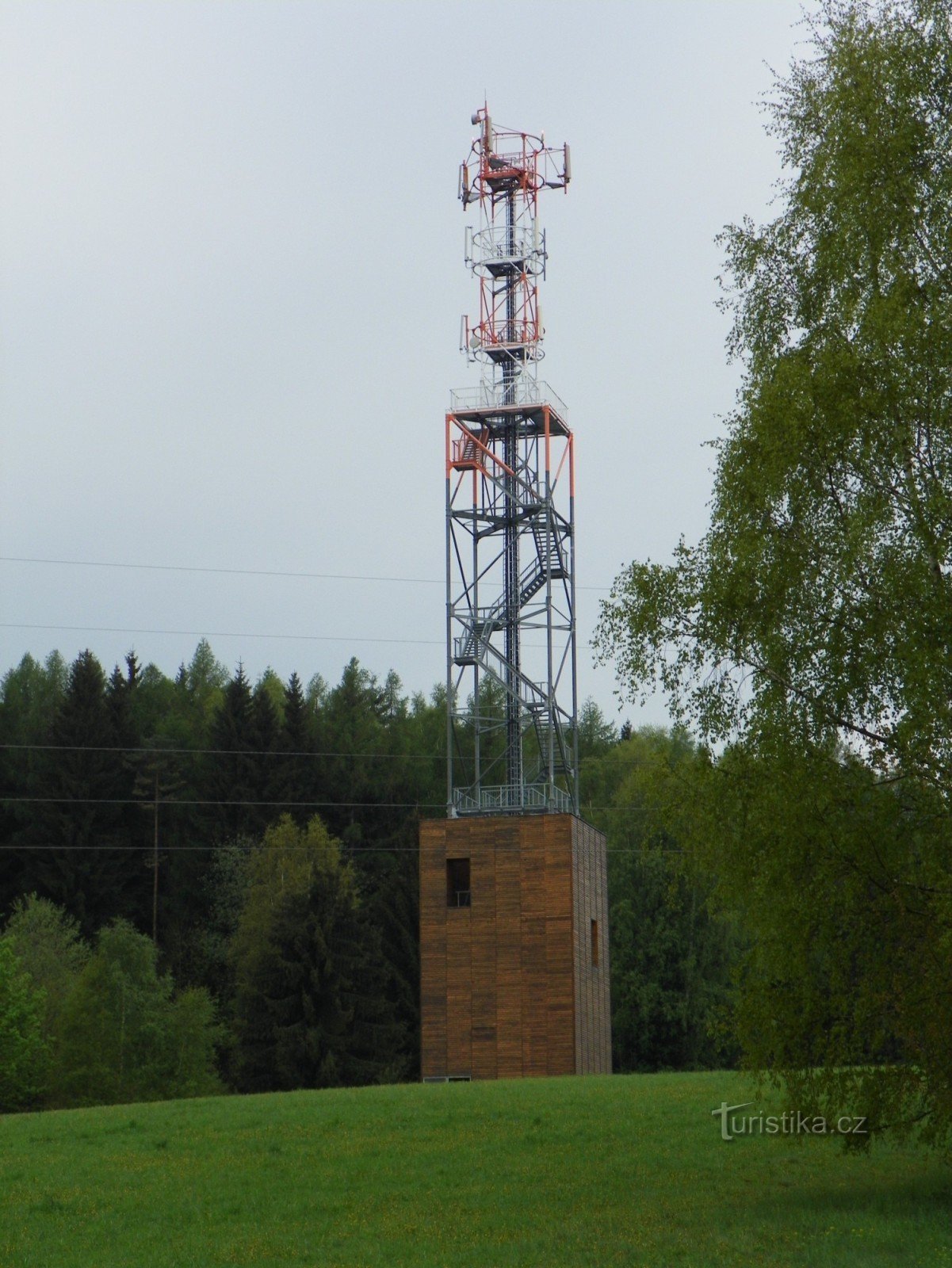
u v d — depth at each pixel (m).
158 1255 26.81
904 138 29.12
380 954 103.19
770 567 27.58
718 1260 24.94
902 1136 27.50
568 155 81.94
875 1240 25.64
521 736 77.62
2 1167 36.75
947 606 25.91
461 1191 32.31
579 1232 27.72
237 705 129.88
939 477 27.11
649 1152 36.59
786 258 30.75
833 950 26.94
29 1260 26.80
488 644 77.75
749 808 27.48
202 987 107.19
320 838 116.50
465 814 75.62
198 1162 36.69
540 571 79.12
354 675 154.25
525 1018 70.69
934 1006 25.80
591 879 75.12
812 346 29.33
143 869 123.19
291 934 98.19
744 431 29.17
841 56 30.16
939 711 25.58
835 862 26.44
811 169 30.27
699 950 101.88
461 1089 51.69
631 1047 101.94
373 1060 97.81
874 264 28.89
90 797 122.62
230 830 125.00
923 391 27.28
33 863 119.69
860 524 26.31
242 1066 96.62
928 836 26.31
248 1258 26.39
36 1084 90.00
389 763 133.38
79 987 93.56
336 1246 27.28
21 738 132.88
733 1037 29.16
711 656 27.92
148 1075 92.69
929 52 29.94
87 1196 32.72
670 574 28.64
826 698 26.86
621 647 28.66
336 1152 37.50
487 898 72.31
